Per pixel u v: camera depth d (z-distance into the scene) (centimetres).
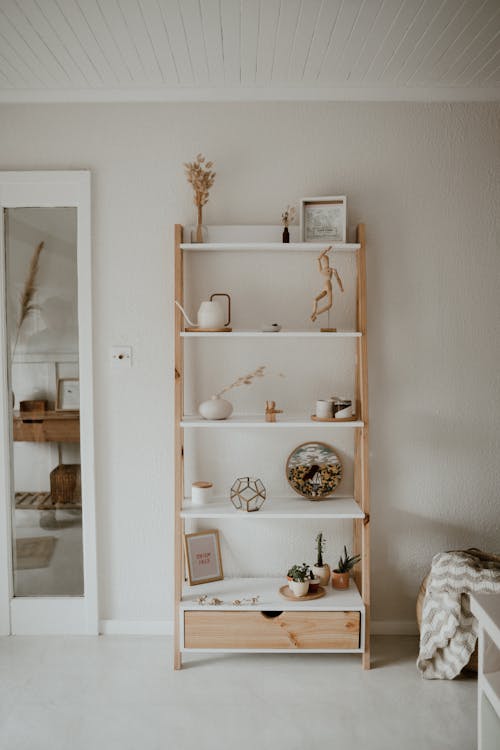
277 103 306
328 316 309
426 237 308
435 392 312
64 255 312
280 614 282
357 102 306
